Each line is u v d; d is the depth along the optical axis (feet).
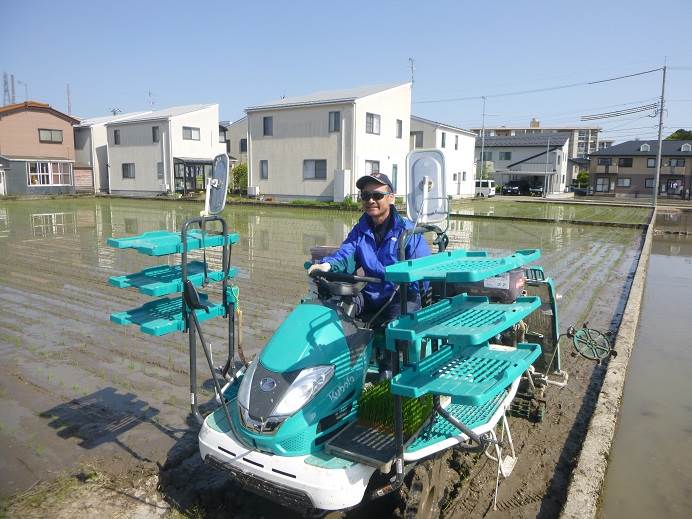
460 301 9.82
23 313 23.44
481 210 89.66
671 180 162.40
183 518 9.84
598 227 65.98
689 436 13.96
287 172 94.63
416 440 8.79
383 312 10.81
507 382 7.93
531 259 10.35
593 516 9.76
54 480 10.93
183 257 10.17
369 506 10.20
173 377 16.51
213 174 11.48
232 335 12.31
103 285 29.07
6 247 42.24
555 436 13.24
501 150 175.63
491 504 10.48
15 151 107.55
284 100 98.68
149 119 107.04
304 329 9.19
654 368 18.94
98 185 120.57
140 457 11.87
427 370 8.30
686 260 43.93
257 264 36.04
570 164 221.25
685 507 10.94
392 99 94.12
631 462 12.64
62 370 16.98
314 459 8.33
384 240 11.06
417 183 10.94
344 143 87.04
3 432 12.96
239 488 10.81
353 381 9.29
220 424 9.39
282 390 8.49
